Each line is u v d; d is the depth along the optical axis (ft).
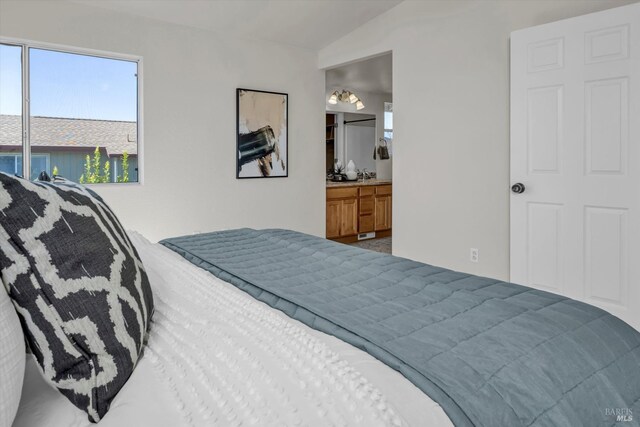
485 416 2.55
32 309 2.36
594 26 8.70
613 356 3.45
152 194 12.69
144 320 3.05
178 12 12.31
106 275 2.69
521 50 9.79
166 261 5.42
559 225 9.41
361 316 3.74
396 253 13.61
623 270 8.55
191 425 2.28
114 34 11.83
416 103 12.82
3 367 2.07
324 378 2.66
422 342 3.23
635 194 8.34
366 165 24.06
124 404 2.50
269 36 14.58
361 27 14.46
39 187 2.56
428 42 12.42
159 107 12.69
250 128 14.57
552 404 2.82
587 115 8.87
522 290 4.59
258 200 14.96
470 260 11.73
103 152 12.09
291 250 6.49
